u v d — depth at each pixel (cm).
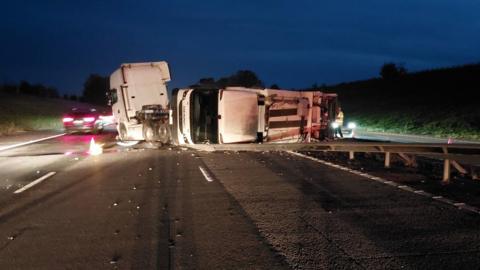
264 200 915
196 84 1964
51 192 1049
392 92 5997
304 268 549
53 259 596
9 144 2423
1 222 788
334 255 591
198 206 873
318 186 1056
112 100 2402
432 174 1226
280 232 694
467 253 593
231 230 709
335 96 2389
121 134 2323
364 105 5625
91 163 1548
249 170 1320
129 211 845
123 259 591
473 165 1350
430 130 3316
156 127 2097
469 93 4547
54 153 1916
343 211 816
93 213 836
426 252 598
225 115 1719
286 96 1925
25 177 1280
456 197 920
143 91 2214
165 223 757
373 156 1709
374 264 557
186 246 637
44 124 4369
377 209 827
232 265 562
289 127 1944
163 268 557
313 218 771
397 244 630
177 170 1344
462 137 2811
